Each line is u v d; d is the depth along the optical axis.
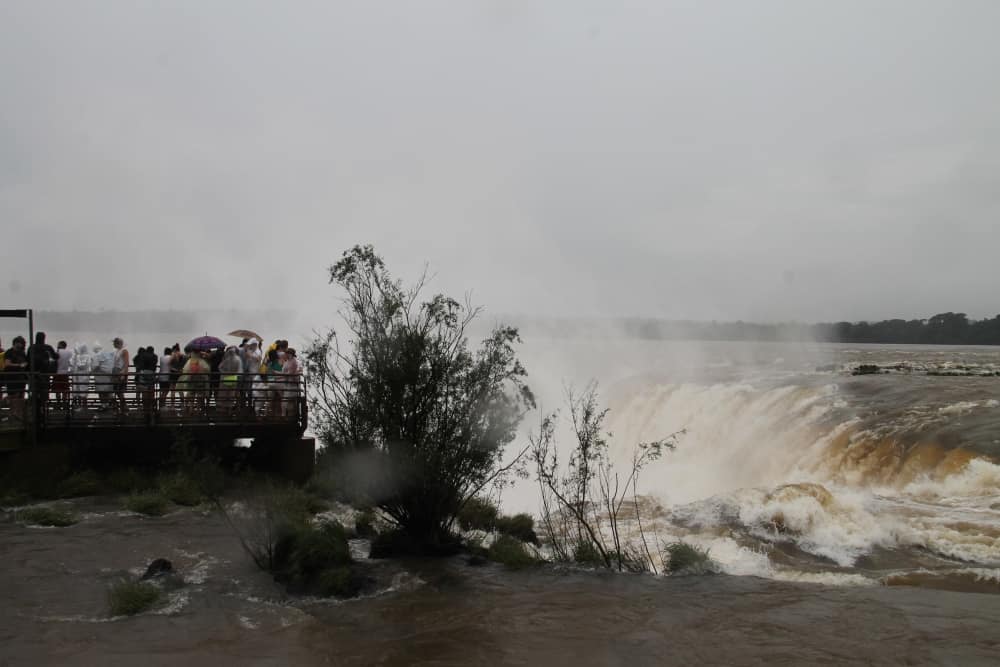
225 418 13.98
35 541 9.67
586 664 6.02
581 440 10.92
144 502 11.37
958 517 10.67
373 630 6.82
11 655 6.04
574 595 7.88
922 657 5.98
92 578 8.22
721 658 6.09
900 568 8.89
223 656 6.12
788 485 11.73
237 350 15.09
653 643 6.45
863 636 6.49
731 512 11.48
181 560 8.99
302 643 6.46
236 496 12.36
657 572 8.91
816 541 10.17
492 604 7.58
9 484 12.34
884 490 13.31
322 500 12.73
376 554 9.48
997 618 6.88
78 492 12.49
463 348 9.98
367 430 9.71
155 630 6.70
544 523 12.41
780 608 7.34
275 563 8.62
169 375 14.80
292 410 14.22
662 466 21.14
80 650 6.18
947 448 14.09
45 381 13.58
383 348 9.70
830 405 19.62
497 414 9.85
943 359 48.03
